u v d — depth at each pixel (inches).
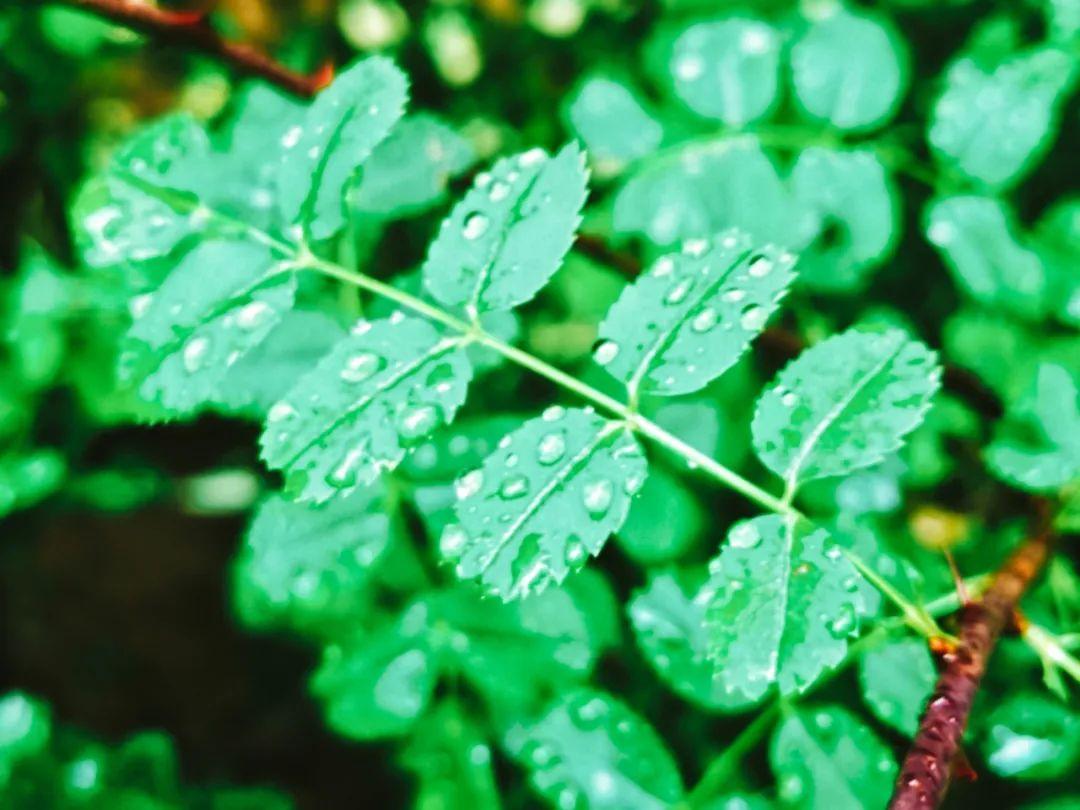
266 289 10.4
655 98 15.4
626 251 13.0
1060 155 13.9
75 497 17.1
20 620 20.7
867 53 12.7
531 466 9.9
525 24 16.8
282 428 10.0
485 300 10.1
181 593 21.2
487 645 11.7
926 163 13.4
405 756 11.7
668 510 12.2
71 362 13.5
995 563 12.0
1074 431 11.4
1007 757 11.2
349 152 10.4
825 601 9.8
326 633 12.0
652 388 9.9
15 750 12.8
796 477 10.0
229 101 13.8
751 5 13.8
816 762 11.1
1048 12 12.8
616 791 11.2
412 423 10.0
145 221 10.6
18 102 15.1
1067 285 12.4
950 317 12.9
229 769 19.7
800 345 12.6
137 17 11.5
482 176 10.3
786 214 12.5
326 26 17.0
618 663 12.5
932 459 12.6
